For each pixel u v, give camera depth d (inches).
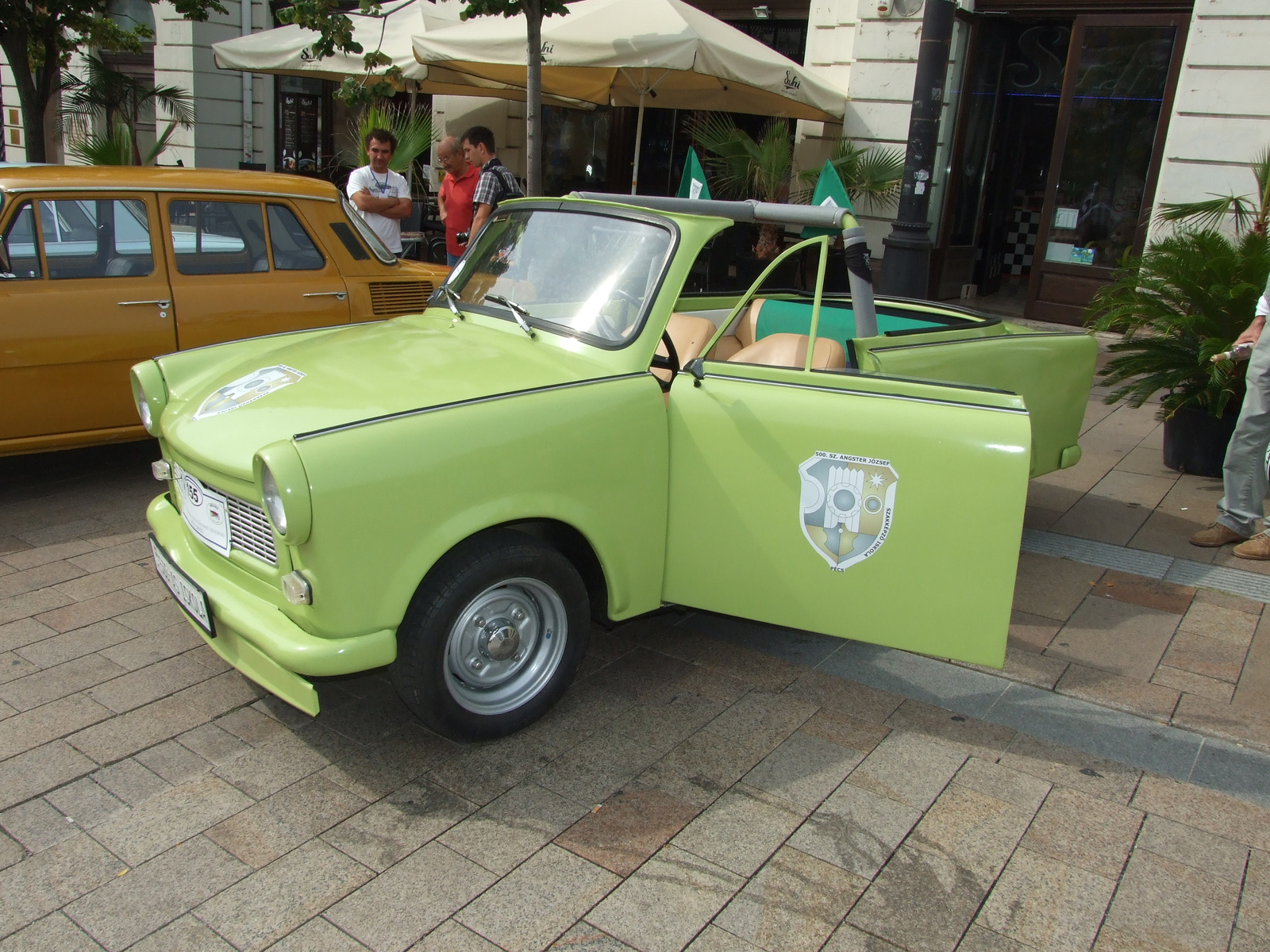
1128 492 235.6
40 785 117.6
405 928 97.8
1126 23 397.1
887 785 122.5
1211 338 223.1
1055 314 433.1
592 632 160.1
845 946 97.1
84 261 203.5
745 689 144.4
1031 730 136.2
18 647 149.2
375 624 110.8
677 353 181.9
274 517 105.8
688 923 99.3
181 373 144.9
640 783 121.3
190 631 155.8
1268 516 221.3
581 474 124.3
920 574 125.0
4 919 97.7
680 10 337.7
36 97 354.9
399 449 109.7
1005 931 99.7
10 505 204.8
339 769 122.8
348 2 501.7
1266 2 336.2
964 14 416.2
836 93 413.1
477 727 124.2
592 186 554.9
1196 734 136.7
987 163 470.9
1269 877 109.3
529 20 276.2
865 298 149.6
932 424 121.8
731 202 150.3
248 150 639.1
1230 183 354.6
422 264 265.6
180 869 105.0
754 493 130.6
